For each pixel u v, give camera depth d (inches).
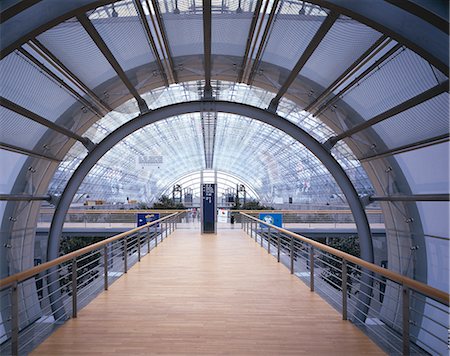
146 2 231.0
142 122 378.3
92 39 242.4
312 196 1393.9
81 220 854.5
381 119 277.6
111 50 270.5
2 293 345.4
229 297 251.1
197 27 271.6
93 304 235.1
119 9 233.5
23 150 319.0
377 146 321.7
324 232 840.9
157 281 299.4
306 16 236.2
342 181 365.4
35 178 369.7
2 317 342.6
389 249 379.2
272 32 265.6
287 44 273.7
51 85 276.8
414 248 333.4
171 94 696.4
